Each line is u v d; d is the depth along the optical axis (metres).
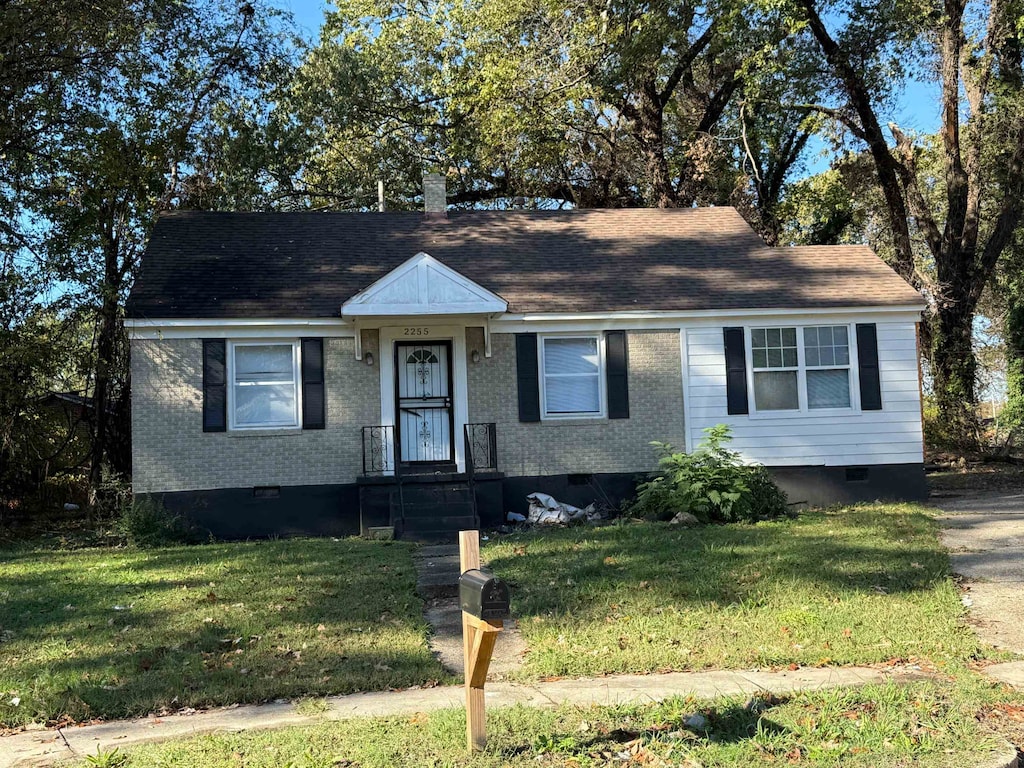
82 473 21.25
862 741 5.48
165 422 15.95
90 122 18.97
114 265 20.75
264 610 9.38
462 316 16.44
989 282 30.22
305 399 16.38
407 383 16.98
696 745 5.49
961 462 23.70
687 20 25.45
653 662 7.43
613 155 30.44
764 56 25.55
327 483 16.33
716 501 14.61
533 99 27.05
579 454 17.03
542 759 5.32
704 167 28.92
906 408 17.55
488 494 16.38
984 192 27.50
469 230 19.86
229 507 16.03
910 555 11.23
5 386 17.44
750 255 19.38
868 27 25.42
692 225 20.66
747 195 29.86
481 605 5.13
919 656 7.55
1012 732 5.76
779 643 7.88
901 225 26.94
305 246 18.66
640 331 17.33
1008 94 25.41
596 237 19.92
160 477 15.86
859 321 17.56
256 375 16.39
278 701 6.84
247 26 22.42
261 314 16.14
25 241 19.14
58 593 10.52
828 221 31.94
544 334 17.14
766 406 17.41
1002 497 17.73
